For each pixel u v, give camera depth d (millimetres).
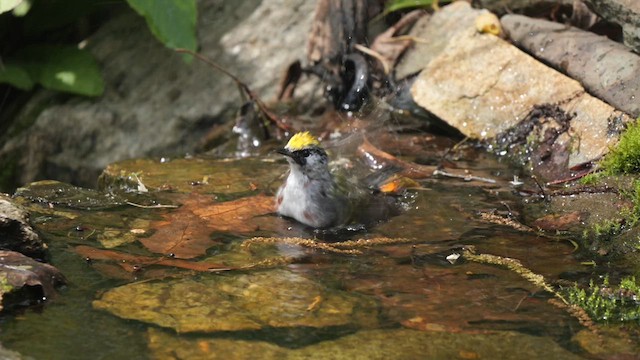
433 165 12352
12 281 7816
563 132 12141
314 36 15156
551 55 13047
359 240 9688
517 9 15008
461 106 13172
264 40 15953
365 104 14602
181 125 15242
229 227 10102
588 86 12297
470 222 10195
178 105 15414
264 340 7301
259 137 14203
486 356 7027
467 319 7688
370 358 7004
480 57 13461
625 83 11852
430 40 14859
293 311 7852
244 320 7660
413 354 7066
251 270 8805
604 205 10195
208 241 9625
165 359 6961
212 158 13211
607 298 8078
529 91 12805
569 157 11844
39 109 15898
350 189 10836
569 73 12672
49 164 15609
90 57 15977
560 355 7039
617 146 11094
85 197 11016
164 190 11406
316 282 8516
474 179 11758
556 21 14789
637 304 7934
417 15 15375
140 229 9922
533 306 7941
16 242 8688
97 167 15227
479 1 15336
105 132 15414
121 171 12250
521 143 12484
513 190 11258
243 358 6992
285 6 16266
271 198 11164
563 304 7969
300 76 15281
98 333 7367
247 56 15797
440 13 15156
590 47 12602
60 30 17109
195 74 15758
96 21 17109
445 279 8578
